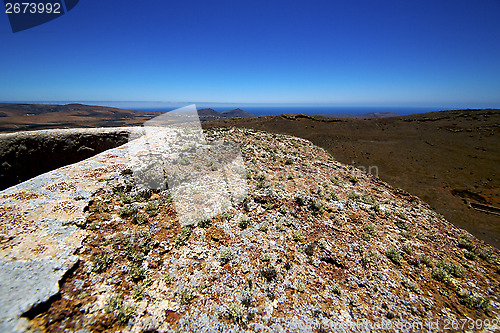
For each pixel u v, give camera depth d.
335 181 12.76
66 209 6.51
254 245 6.83
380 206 10.87
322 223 8.47
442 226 10.45
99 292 4.70
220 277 5.71
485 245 9.57
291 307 5.31
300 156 16.31
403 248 7.95
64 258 5.02
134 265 5.52
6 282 4.19
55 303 4.19
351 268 6.69
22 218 5.91
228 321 4.84
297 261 6.57
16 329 3.61
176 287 5.28
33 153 17.58
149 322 4.48
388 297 5.95
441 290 6.46
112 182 8.20
